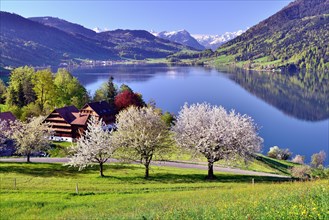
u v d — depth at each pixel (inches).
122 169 2544.3
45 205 1379.2
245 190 1360.7
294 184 1384.1
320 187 963.3
